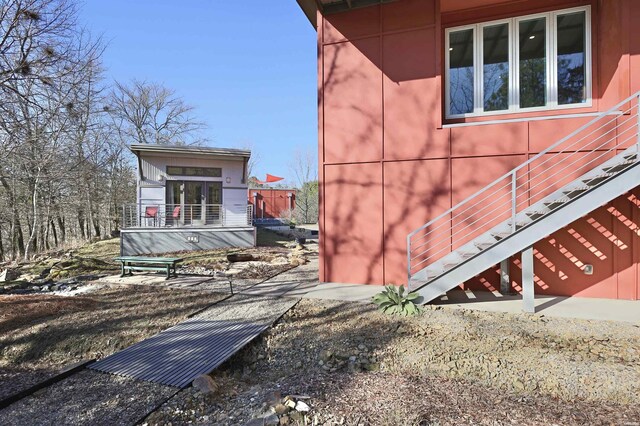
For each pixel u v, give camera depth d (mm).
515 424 2461
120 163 24062
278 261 10430
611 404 2721
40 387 3182
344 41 6965
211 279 7734
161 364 3549
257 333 4285
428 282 5195
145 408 2814
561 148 5730
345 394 2963
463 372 3268
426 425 2488
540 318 4602
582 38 6250
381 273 6723
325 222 7117
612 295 5613
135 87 29031
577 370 3145
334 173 7059
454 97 6934
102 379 3322
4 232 15914
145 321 4840
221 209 14836
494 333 4090
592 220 5719
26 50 7961
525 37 6520
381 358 3605
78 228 21906
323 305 5426
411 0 6492
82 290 6793
